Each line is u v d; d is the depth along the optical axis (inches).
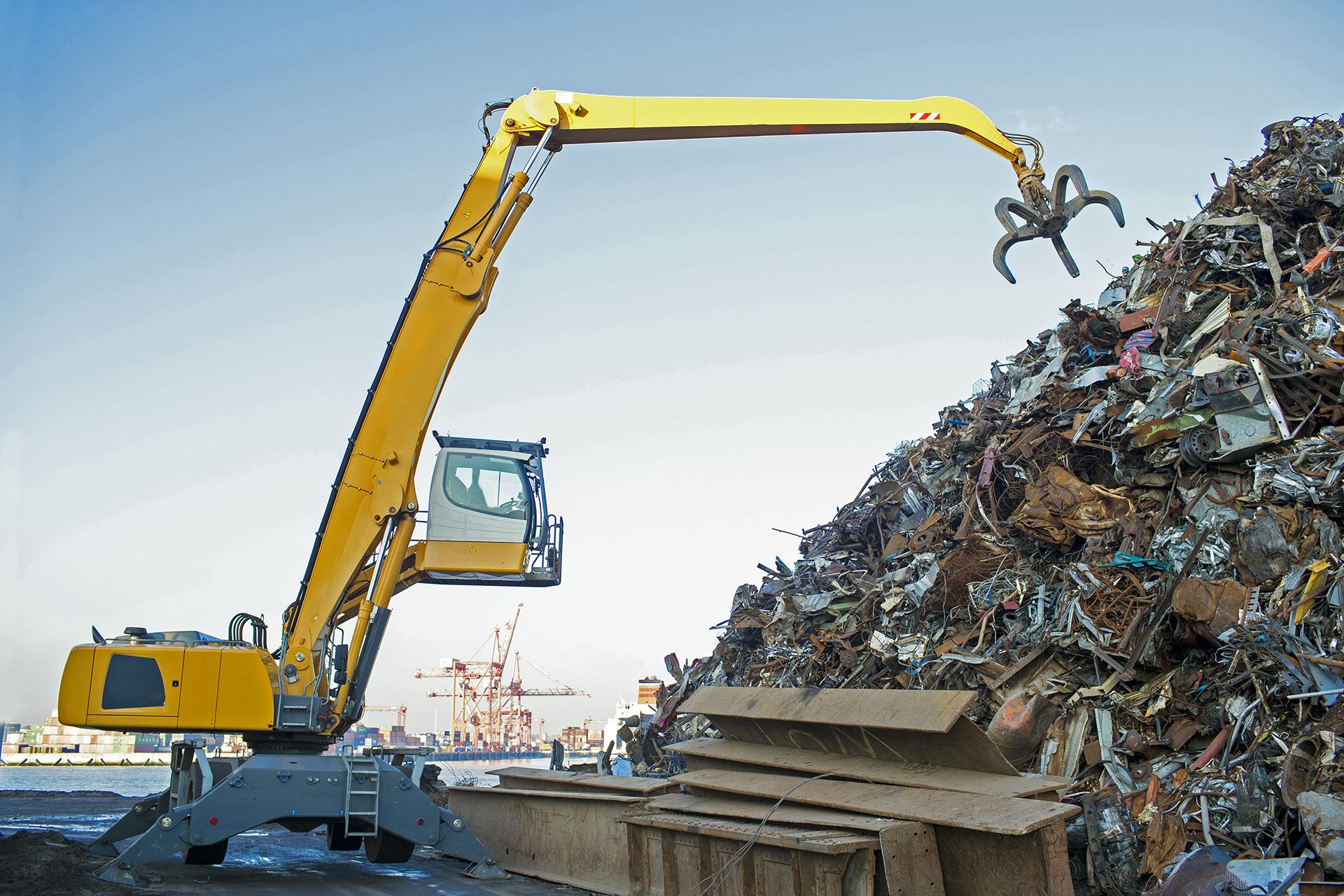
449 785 628.4
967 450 724.7
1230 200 648.4
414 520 517.3
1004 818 301.1
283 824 505.0
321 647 503.2
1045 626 526.3
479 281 532.1
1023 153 529.7
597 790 499.2
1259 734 387.9
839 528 847.1
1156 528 513.0
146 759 3122.5
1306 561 433.4
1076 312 657.6
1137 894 360.8
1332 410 483.2
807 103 549.6
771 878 345.7
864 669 634.8
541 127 538.0
